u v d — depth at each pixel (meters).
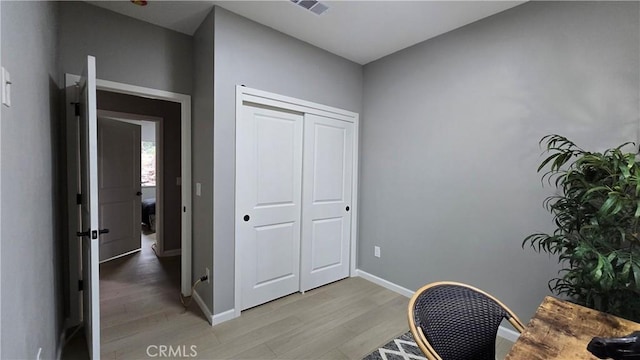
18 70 1.03
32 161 1.23
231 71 2.27
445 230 2.53
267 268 2.62
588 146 1.79
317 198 2.95
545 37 1.95
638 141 1.62
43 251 1.42
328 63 2.93
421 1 2.06
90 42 2.16
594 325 1.11
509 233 2.14
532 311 2.03
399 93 2.90
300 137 2.80
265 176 2.56
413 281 2.79
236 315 2.37
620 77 1.68
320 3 2.12
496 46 2.19
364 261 3.29
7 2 0.90
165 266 3.61
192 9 2.21
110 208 3.82
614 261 1.29
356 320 2.36
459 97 2.42
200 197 2.49
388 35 2.58
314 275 2.97
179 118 4.15
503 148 2.16
